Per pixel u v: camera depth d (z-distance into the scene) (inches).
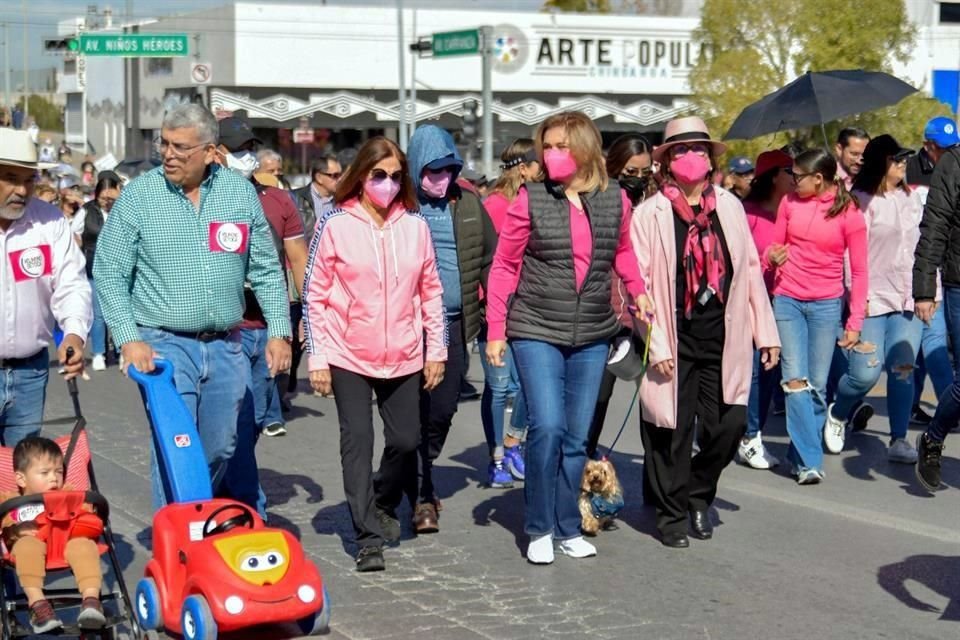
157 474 237.3
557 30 1940.2
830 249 338.0
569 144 255.1
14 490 227.6
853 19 1331.2
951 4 1948.8
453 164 287.6
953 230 305.3
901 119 1210.6
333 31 1820.9
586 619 231.6
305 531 293.3
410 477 289.1
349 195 258.1
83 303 237.1
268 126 1777.8
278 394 425.4
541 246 256.5
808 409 337.4
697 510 287.1
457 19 1878.7
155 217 238.8
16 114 1820.9
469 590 248.4
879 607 239.8
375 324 254.7
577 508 271.4
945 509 313.0
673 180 273.9
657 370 272.1
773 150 344.5
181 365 242.4
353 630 224.4
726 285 271.9
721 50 1381.6
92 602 201.0
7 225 231.0
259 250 251.1
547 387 259.6
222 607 204.4
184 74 1870.1
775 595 246.5
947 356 377.1
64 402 482.9
